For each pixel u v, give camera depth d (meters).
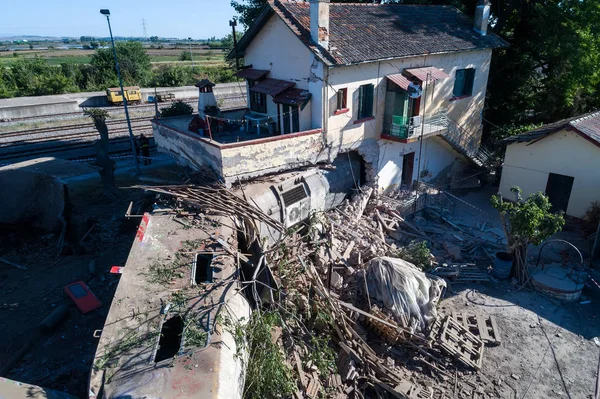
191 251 11.95
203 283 10.69
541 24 25.66
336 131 18.42
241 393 8.56
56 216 18.06
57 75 51.84
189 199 14.66
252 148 15.77
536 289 15.50
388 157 21.52
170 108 26.19
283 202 16.19
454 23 24.25
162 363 8.16
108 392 7.63
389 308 13.04
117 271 10.70
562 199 20.20
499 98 30.02
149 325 9.16
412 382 11.62
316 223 16.64
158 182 19.06
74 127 34.72
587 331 13.50
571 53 24.81
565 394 11.28
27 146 29.33
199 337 8.84
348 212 18.97
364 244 16.53
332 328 12.53
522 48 28.39
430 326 12.84
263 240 13.63
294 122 18.69
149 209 18.02
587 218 19.14
